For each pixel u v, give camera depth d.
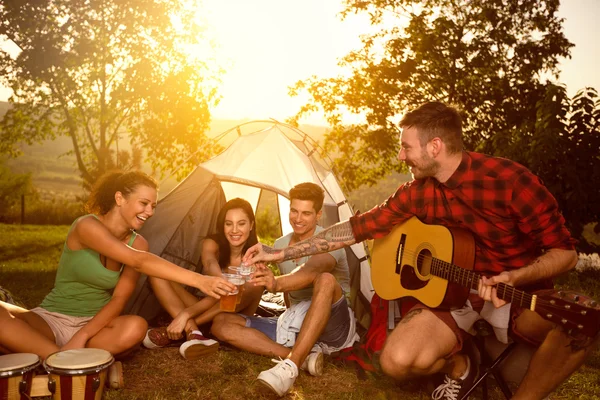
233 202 4.52
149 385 3.52
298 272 3.88
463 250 3.23
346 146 22.41
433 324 3.16
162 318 4.78
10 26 20.55
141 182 3.64
